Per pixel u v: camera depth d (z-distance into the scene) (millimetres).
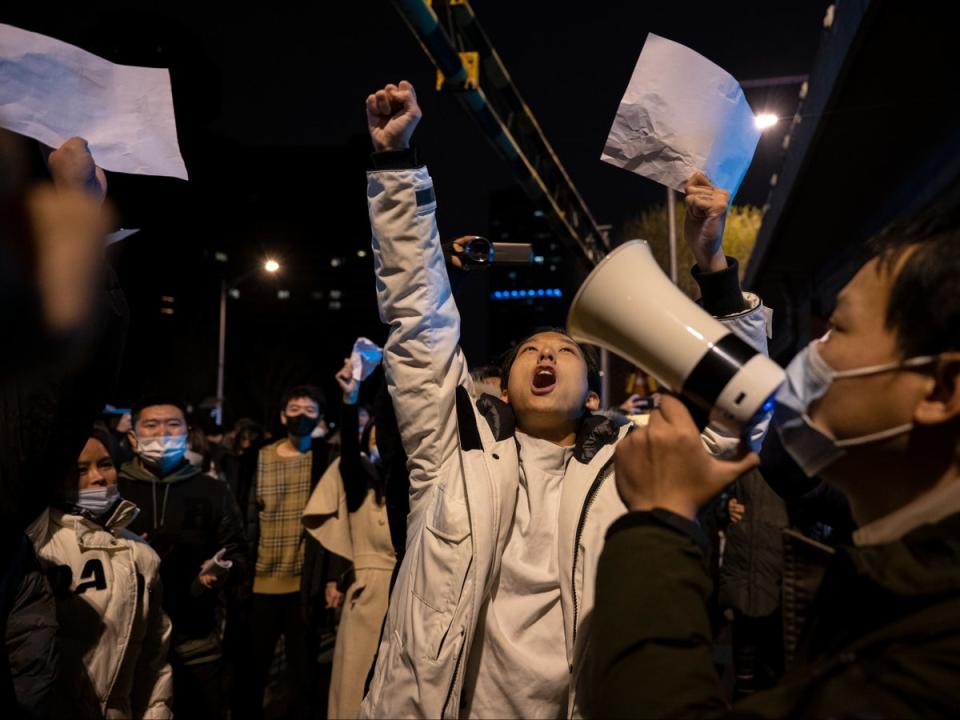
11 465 1554
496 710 1938
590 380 2469
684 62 1956
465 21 8148
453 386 2158
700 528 1129
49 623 2658
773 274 18375
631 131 1972
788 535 1964
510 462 2100
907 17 6496
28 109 1476
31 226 1161
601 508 1982
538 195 13312
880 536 1049
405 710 1907
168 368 43688
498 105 10133
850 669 900
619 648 1035
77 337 1404
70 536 3143
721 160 1957
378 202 2119
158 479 4582
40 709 2566
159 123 1598
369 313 102875
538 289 114312
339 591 5152
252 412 54594
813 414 1087
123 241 1669
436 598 1938
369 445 6098
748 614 5508
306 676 5727
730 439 1997
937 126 8969
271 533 5875
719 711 981
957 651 852
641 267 1295
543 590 2012
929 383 990
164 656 3471
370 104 2094
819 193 11906
